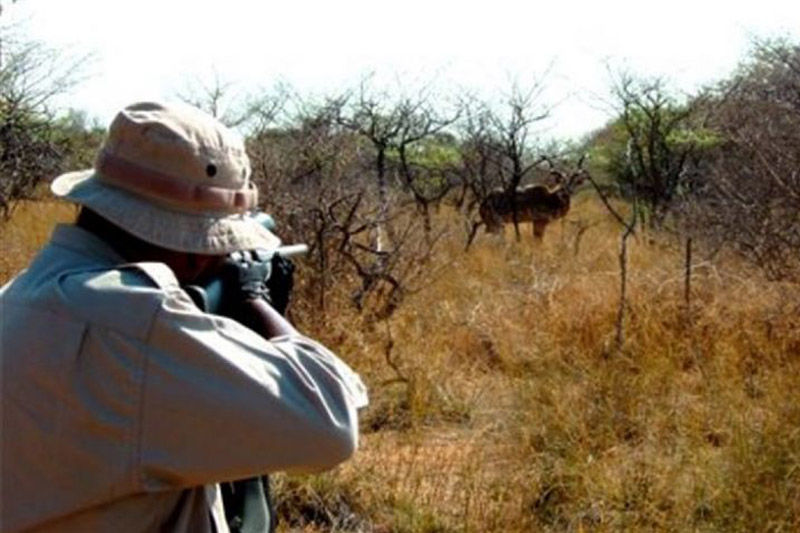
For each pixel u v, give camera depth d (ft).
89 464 5.29
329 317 26.48
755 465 16.60
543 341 26.12
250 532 6.39
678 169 58.65
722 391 21.25
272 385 5.33
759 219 33.32
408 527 16.26
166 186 5.47
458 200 66.33
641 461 17.61
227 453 5.28
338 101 53.21
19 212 52.44
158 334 5.27
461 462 18.56
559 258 42.19
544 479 17.13
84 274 5.41
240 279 5.91
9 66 53.78
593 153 73.67
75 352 5.26
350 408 5.51
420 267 32.40
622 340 25.20
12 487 5.35
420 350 25.54
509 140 64.59
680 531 15.58
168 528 5.50
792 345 24.95
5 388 5.33
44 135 54.80
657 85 112.68
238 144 5.69
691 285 28.63
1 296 5.52
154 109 5.58
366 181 39.45
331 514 16.72
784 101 37.09
